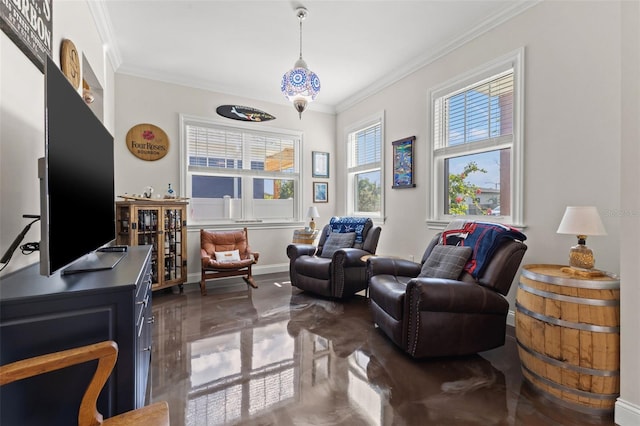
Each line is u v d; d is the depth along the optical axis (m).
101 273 1.34
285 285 4.14
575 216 1.82
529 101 2.56
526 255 2.60
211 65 3.82
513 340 2.48
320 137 5.29
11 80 1.34
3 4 1.21
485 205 3.04
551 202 2.42
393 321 2.26
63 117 1.20
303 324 2.78
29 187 1.50
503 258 2.20
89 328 1.10
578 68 2.26
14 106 1.36
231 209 4.66
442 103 3.43
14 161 1.37
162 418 1.00
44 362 0.86
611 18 2.09
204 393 1.75
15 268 1.39
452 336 2.09
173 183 4.14
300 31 3.07
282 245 4.98
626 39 1.48
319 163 5.27
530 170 2.56
